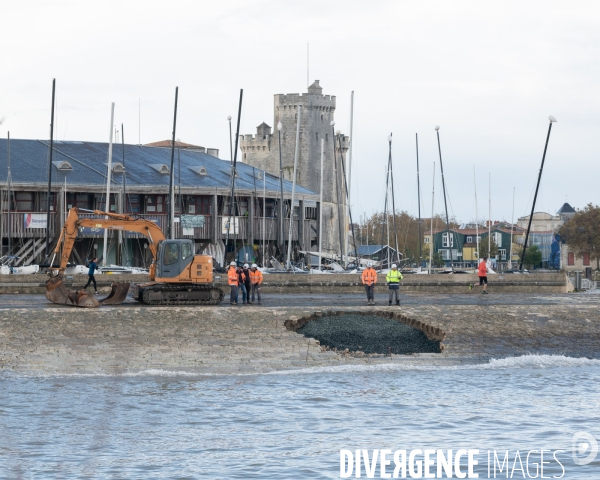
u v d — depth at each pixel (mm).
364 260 133750
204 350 54500
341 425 40156
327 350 56000
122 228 68062
